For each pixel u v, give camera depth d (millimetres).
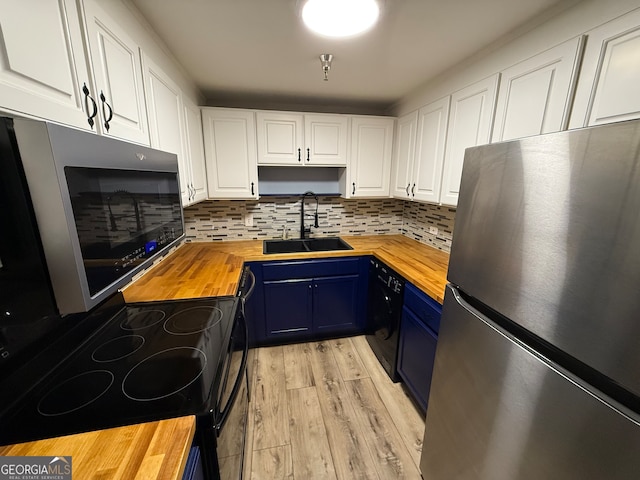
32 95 606
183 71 1778
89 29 809
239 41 1409
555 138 603
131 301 1357
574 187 568
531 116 1210
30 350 818
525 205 688
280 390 1894
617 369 519
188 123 1834
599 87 964
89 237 646
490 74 1445
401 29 1289
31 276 577
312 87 2119
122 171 812
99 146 686
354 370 2100
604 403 534
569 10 1058
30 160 521
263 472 1364
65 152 559
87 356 947
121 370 875
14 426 663
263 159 2330
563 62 1062
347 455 1452
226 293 1454
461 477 1001
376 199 2887
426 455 1244
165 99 1422
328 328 2451
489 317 888
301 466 1395
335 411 1721
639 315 477
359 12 1146
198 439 727
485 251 841
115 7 985
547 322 649
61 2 697
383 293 2088
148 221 992
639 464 492
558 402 626
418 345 1636
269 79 1949
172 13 1174
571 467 609
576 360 615
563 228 596
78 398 756
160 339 1044
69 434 637
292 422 1641
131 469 544
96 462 562
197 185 2018
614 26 906
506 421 780
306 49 1498
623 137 479
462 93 1622
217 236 2607
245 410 1431
